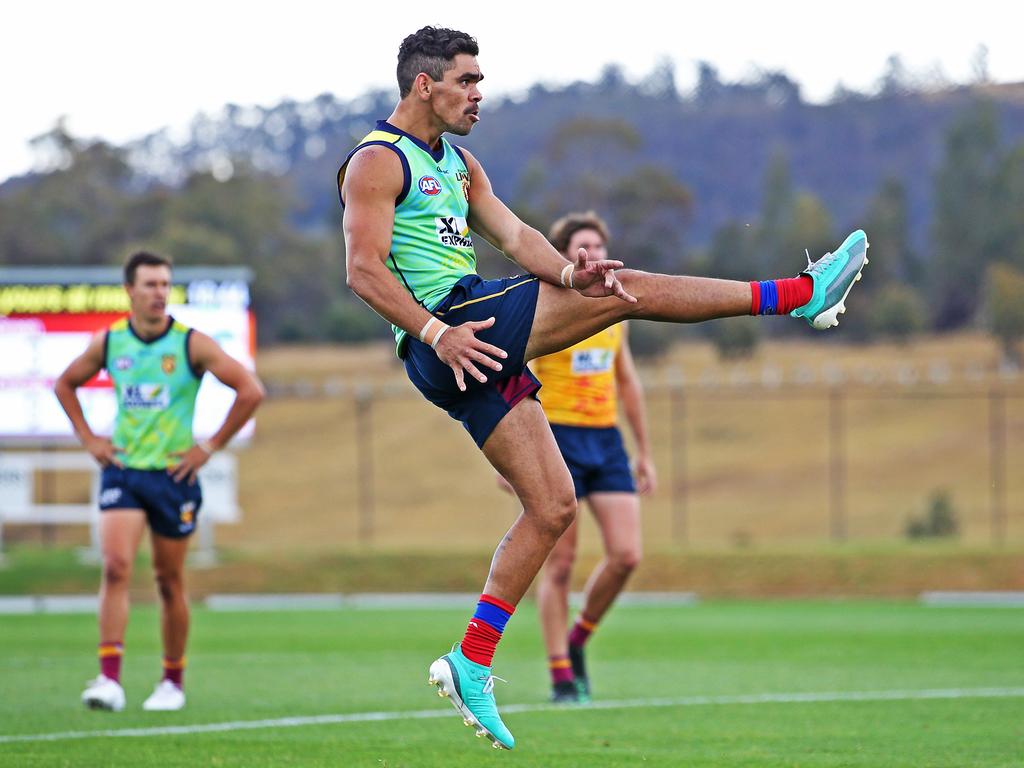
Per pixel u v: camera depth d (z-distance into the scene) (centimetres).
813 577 8412
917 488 18475
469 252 2111
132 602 7575
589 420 3425
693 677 3912
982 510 17200
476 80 2100
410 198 2053
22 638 5428
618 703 3284
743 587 8338
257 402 3250
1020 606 7131
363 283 1995
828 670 4094
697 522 17000
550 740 2672
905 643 5034
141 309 3203
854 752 2514
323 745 2594
